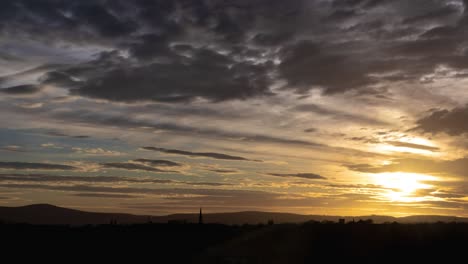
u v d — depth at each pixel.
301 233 40.19
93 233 46.94
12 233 45.56
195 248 39.19
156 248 39.16
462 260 33.47
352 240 37.97
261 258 34.94
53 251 37.91
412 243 36.69
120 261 34.62
